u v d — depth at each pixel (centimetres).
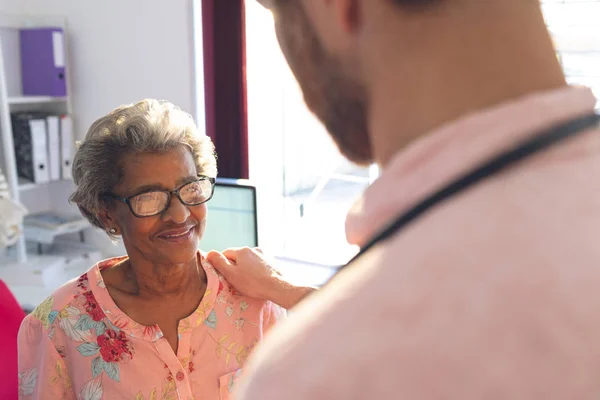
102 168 117
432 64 30
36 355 118
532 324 24
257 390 28
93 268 123
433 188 29
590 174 28
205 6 297
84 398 115
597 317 25
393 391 24
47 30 334
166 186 116
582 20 232
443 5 30
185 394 117
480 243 26
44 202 379
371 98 34
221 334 124
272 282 125
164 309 121
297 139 436
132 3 327
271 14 41
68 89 350
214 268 130
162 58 325
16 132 329
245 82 303
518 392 24
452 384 24
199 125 328
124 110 122
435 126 30
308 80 39
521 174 28
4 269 318
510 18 30
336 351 26
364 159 40
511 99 29
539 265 25
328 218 449
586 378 24
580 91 30
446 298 25
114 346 116
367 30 32
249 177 319
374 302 27
